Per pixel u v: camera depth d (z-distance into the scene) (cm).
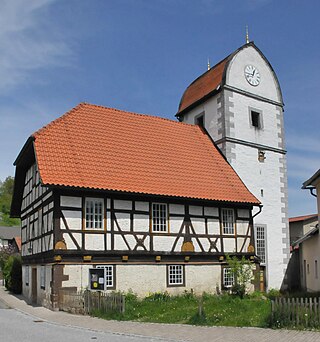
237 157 2827
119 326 1443
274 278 2839
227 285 2438
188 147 2698
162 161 2441
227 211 2519
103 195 2081
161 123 2759
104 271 1817
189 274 2308
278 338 1197
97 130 2380
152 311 1733
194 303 1977
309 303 1358
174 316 1608
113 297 1656
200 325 1446
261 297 2320
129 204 2152
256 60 3083
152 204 2230
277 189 2986
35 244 2359
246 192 2603
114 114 2577
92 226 2039
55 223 1941
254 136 2947
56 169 2003
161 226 2250
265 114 3047
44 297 2088
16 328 1434
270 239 2870
